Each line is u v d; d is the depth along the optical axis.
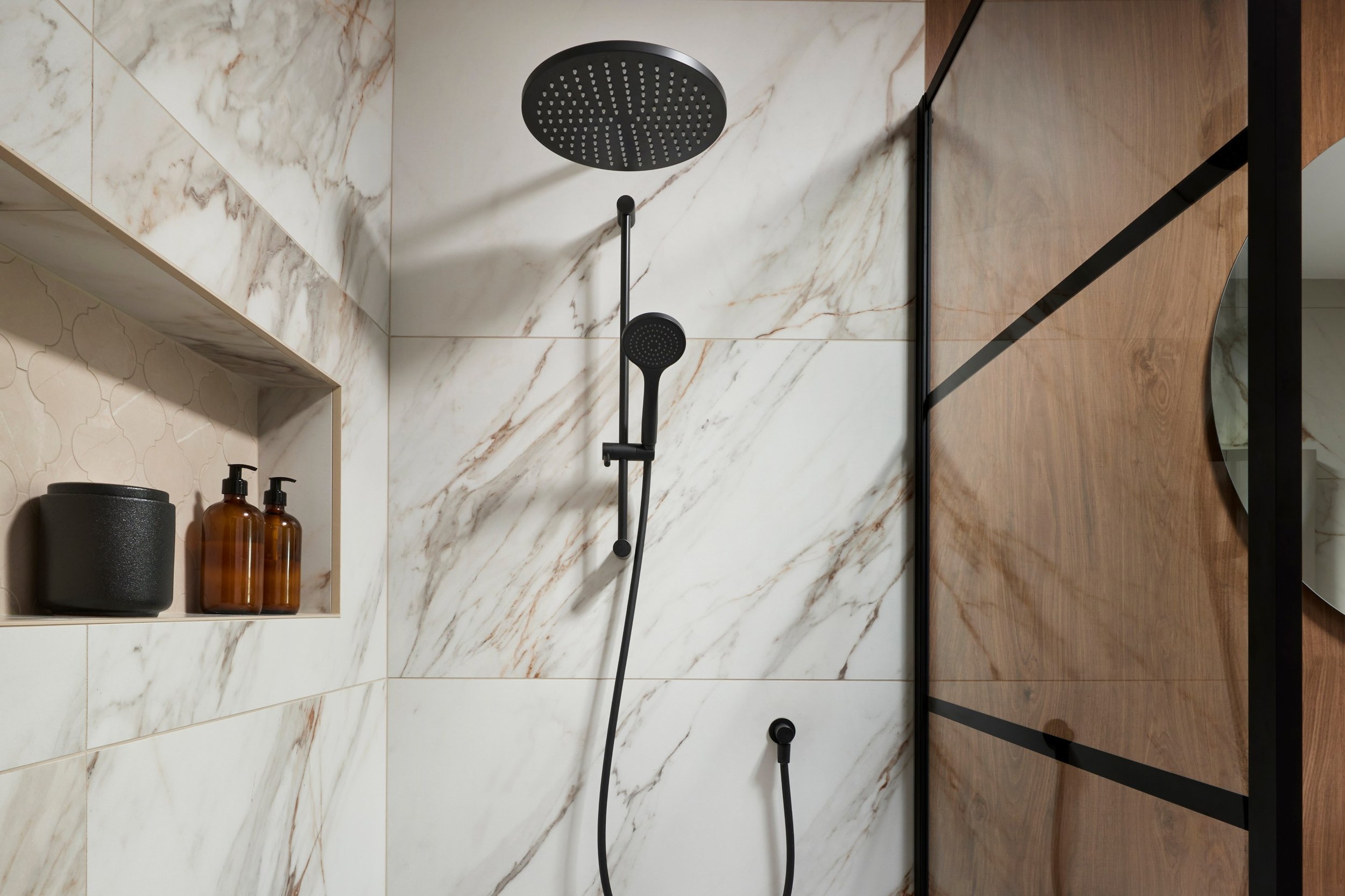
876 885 1.36
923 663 1.36
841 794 1.37
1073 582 0.89
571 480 1.41
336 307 1.19
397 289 1.43
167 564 0.79
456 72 1.46
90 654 0.65
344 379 1.21
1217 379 0.66
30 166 0.58
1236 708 0.62
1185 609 0.69
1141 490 0.76
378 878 1.31
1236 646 0.63
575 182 1.45
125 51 0.70
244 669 0.90
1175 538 0.70
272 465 1.19
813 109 1.47
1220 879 0.64
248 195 0.92
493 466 1.41
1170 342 0.72
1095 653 0.84
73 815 0.63
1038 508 0.98
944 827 1.26
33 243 0.71
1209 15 0.68
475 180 1.45
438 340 1.42
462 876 1.34
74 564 0.72
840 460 1.42
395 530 1.39
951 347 1.29
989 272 1.15
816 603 1.40
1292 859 0.58
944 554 1.30
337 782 1.16
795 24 1.48
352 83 1.26
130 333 0.90
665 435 1.42
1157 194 0.75
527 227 1.44
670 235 1.45
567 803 1.36
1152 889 0.73
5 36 0.56
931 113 1.42
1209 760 0.66
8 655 0.57
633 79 1.00
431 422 1.41
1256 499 0.61
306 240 1.09
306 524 1.18
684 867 1.35
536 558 1.39
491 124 1.45
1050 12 0.97
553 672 1.38
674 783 1.36
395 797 1.35
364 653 1.27
